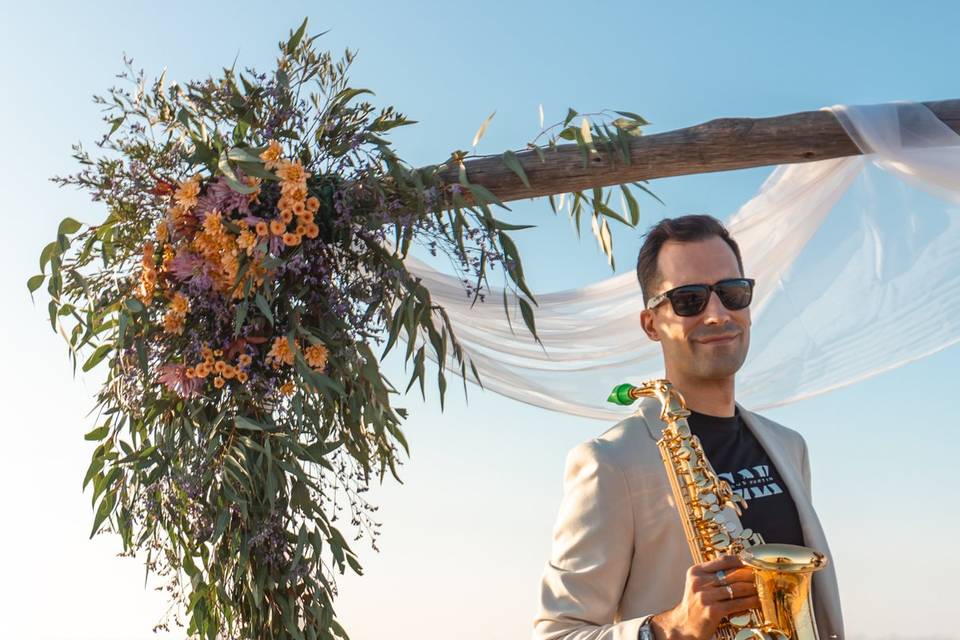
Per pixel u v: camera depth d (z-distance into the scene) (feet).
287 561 9.80
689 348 6.89
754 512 6.73
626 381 13.03
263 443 9.85
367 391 10.11
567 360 12.99
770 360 12.56
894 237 12.14
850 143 10.79
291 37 10.25
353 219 10.23
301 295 10.03
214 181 10.21
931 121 10.69
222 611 10.00
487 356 12.92
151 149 10.12
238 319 9.62
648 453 6.70
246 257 9.88
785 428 7.63
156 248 10.14
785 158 10.87
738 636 5.85
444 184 10.32
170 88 10.13
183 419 9.77
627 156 10.57
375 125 10.43
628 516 6.49
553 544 6.68
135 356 10.04
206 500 9.69
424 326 10.47
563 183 10.74
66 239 10.16
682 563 6.45
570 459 6.82
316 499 9.93
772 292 12.63
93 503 10.21
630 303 12.92
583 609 6.26
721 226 7.16
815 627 5.89
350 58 10.32
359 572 9.93
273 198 10.14
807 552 5.79
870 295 12.34
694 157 10.70
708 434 6.98
